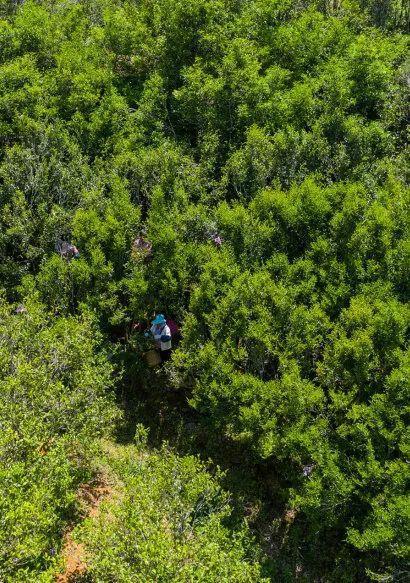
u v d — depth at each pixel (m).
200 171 17.64
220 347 14.21
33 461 11.48
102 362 15.68
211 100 19.45
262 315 13.95
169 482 11.96
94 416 13.31
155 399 17.27
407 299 14.34
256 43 21.53
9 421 11.85
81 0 26.42
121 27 22.44
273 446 12.83
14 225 17.05
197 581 9.74
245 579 10.95
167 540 10.34
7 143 19.22
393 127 20.86
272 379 14.20
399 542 11.30
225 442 16.23
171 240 15.39
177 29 20.84
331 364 13.31
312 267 14.80
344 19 22.67
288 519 14.78
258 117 19.08
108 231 16.00
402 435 11.95
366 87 20.11
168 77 21.36
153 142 19.41
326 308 14.29
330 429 12.98
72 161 18.25
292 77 20.97
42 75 21.47
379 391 13.24
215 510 12.87
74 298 16.52
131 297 16.02
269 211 15.78
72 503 13.66
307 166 17.70
